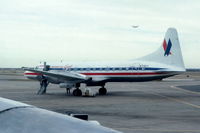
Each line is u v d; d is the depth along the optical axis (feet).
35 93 108.99
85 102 79.05
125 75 100.07
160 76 96.53
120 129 42.19
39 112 7.03
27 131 5.78
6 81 216.13
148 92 117.80
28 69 93.61
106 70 102.78
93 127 6.12
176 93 112.57
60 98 90.53
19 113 6.76
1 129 5.90
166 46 96.84
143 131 40.86
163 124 46.78
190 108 67.31
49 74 96.37
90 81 103.09
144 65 97.76
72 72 108.37
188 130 42.04
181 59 96.17
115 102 79.56
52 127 5.99
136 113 59.00
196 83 203.51
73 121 6.52
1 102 7.30
